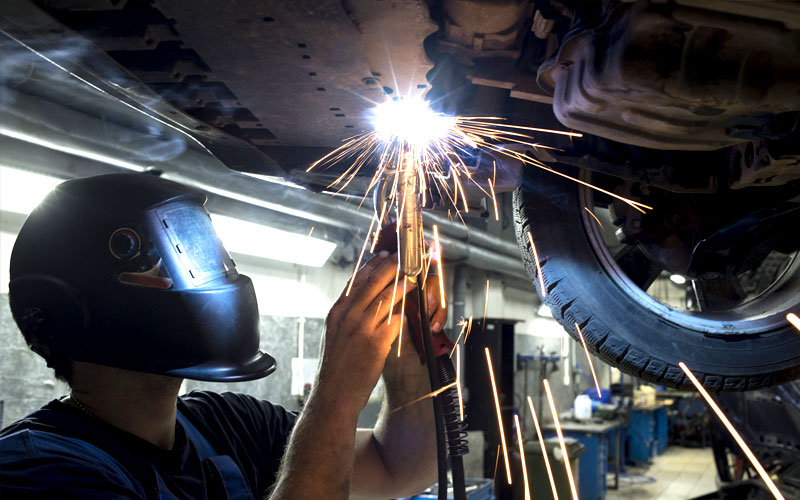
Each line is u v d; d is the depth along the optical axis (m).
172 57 0.96
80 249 0.93
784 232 1.62
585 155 1.28
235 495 1.03
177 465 0.99
